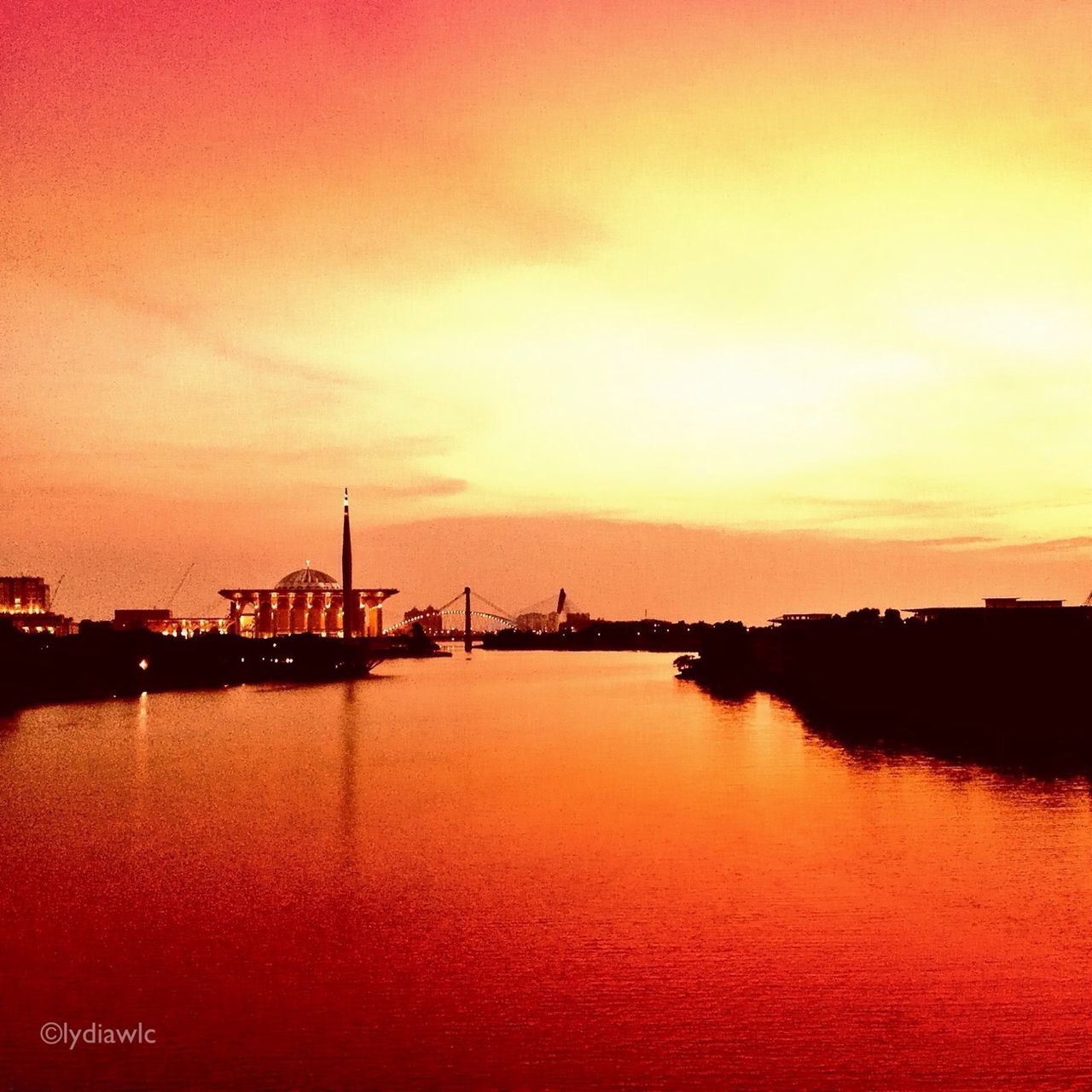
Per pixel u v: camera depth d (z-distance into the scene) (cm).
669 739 7762
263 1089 2152
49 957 2873
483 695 13175
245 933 3061
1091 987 2602
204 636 19088
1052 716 7575
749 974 2702
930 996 2553
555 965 2781
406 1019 2458
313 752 7244
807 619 15975
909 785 5269
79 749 7444
